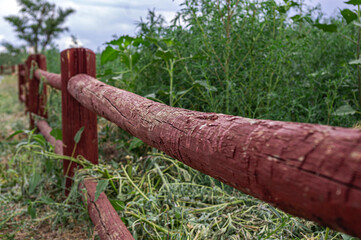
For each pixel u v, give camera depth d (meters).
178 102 2.63
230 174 0.66
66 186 2.38
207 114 0.84
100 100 1.65
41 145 2.46
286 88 2.55
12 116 5.93
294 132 0.55
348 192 0.44
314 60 3.15
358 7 2.32
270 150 0.56
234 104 2.44
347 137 0.48
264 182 0.57
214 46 2.52
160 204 1.84
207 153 0.72
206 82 2.37
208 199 1.89
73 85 2.16
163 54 2.40
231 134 0.67
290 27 2.57
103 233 1.54
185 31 2.78
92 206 1.80
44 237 1.90
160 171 2.03
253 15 2.50
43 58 4.51
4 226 2.01
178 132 0.87
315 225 1.53
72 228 1.98
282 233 1.47
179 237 1.44
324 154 0.48
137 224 1.66
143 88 2.99
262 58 2.55
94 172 2.13
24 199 2.38
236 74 2.56
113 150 2.96
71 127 2.33
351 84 2.75
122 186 2.08
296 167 0.51
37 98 4.41
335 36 3.18
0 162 3.14
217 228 1.61
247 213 1.71
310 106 2.57
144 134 1.10
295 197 0.51
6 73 14.38
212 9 2.41
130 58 2.77
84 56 2.34
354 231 0.45
